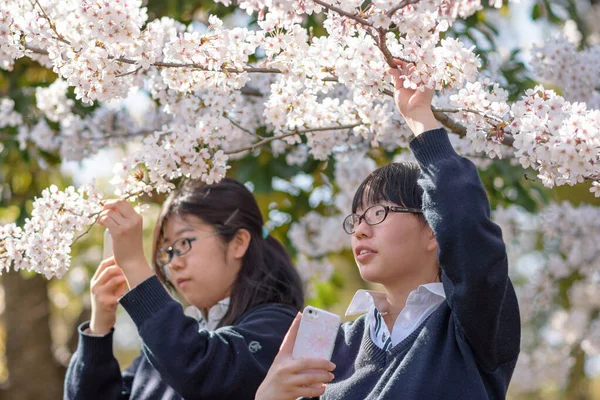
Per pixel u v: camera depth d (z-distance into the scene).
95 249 7.52
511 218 5.29
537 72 4.07
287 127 3.34
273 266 3.67
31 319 7.24
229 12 4.93
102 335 3.55
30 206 5.70
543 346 6.76
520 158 2.46
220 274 3.49
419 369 2.49
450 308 2.60
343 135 3.51
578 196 7.08
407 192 2.66
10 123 4.83
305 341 2.54
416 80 2.54
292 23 2.68
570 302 6.56
